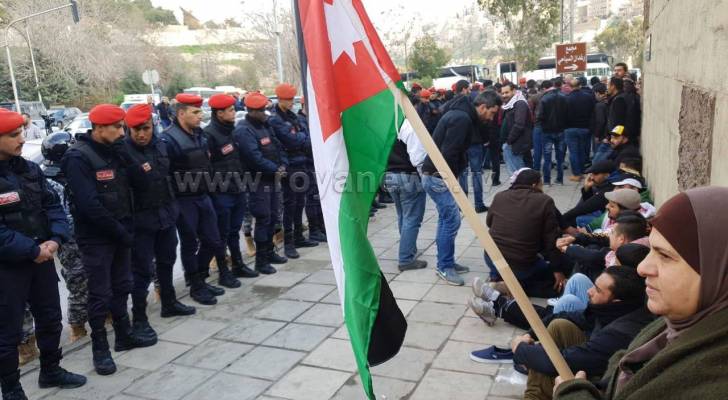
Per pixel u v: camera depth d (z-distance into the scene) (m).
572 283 3.72
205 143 5.26
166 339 4.50
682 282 1.25
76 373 4.00
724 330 1.17
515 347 3.01
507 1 25.33
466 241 6.78
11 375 3.51
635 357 1.50
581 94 9.74
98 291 4.01
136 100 26.11
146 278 4.53
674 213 1.28
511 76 30.03
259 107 5.89
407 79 27.55
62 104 36.31
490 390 3.44
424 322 4.48
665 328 1.54
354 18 2.19
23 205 3.55
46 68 35.94
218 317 4.91
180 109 5.08
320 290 5.45
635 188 4.77
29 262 3.57
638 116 8.52
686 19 3.77
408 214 5.68
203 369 3.96
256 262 6.06
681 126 3.87
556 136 9.84
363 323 2.09
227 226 5.70
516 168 8.95
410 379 3.62
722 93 2.55
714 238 1.23
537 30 25.69
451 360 3.84
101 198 3.99
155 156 4.53
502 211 4.78
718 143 2.61
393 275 5.66
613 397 1.44
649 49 7.46
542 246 4.68
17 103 28.39
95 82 37.97
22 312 3.55
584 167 10.36
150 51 43.69
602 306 2.81
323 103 2.18
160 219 4.56
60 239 3.76
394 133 2.16
